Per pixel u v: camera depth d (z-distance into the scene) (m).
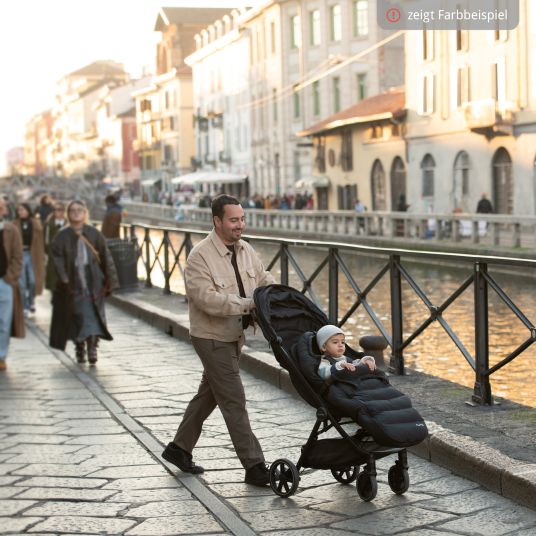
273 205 160.50
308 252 30.55
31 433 21.27
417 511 15.23
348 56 160.62
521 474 15.40
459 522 14.64
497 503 15.41
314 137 153.38
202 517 15.48
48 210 59.78
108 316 42.34
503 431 18.34
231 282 17.14
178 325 34.91
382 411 15.14
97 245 30.25
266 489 16.86
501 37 103.81
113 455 19.30
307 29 169.00
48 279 30.34
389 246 95.94
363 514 15.23
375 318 25.09
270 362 25.64
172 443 17.98
